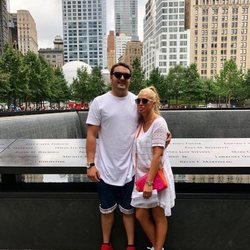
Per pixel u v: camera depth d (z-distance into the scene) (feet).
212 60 336.70
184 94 162.50
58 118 44.01
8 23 366.84
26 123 34.32
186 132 52.42
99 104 9.31
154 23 371.15
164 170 8.95
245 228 10.58
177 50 339.57
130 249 9.94
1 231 11.09
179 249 10.82
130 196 9.56
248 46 329.72
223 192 10.65
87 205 10.86
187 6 352.69
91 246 11.05
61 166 10.62
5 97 106.63
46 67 146.72
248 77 164.76
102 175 9.53
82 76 179.52
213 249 10.75
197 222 10.68
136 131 9.40
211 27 332.19
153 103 8.98
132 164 9.48
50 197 10.86
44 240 11.09
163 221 9.30
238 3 323.16
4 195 10.87
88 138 9.38
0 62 103.19
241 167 10.23
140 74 152.05
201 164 10.43
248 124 52.19
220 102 197.36
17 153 11.95
